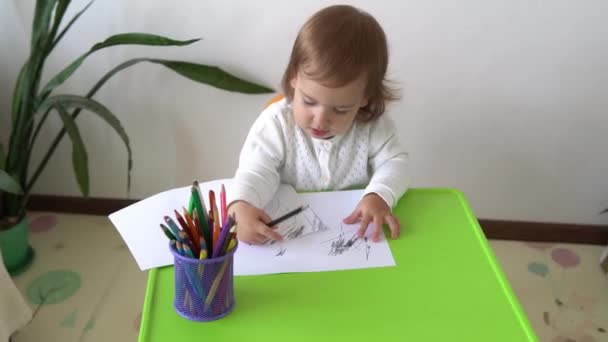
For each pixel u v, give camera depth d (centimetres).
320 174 105
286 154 104
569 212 185
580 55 154
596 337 155
